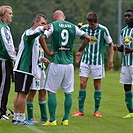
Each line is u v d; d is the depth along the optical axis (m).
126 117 29.92
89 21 30.52
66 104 26.48
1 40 28.02
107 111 32.78
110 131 25.06
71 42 26.14
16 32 53.78
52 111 26.41
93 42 30.78
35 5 100.75
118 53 66.81
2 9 28.28
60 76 26.03
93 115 30.78
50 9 104.81
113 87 48.06
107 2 118.88
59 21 25.97
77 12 112.38
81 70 31.05
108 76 59.81
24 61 26.09
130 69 30.09
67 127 25.95
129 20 29.88
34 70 26.28
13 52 28.16
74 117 29.84
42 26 25.47
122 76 30.47
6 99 28.69
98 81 30.89
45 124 26.52
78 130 25.19
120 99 39.28
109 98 39.84
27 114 29.36
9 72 28.47
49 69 26.09
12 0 53.09
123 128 26.05
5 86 28.53
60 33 25.80
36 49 26.27
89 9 116.31
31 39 25.73
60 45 25.88
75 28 26.14
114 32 110.25
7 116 28.78
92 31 30.75
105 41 30.95
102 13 118.06
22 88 26.11
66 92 26.44
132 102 32.88
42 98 27.98
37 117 29.59
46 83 26.20
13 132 24.62
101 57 30.97
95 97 30.75
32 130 25.08
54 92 26.28
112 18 117.25
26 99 27.92
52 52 25.83
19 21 72.88
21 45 26.25
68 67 26.11
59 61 25.91
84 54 31.12
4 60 28.31
